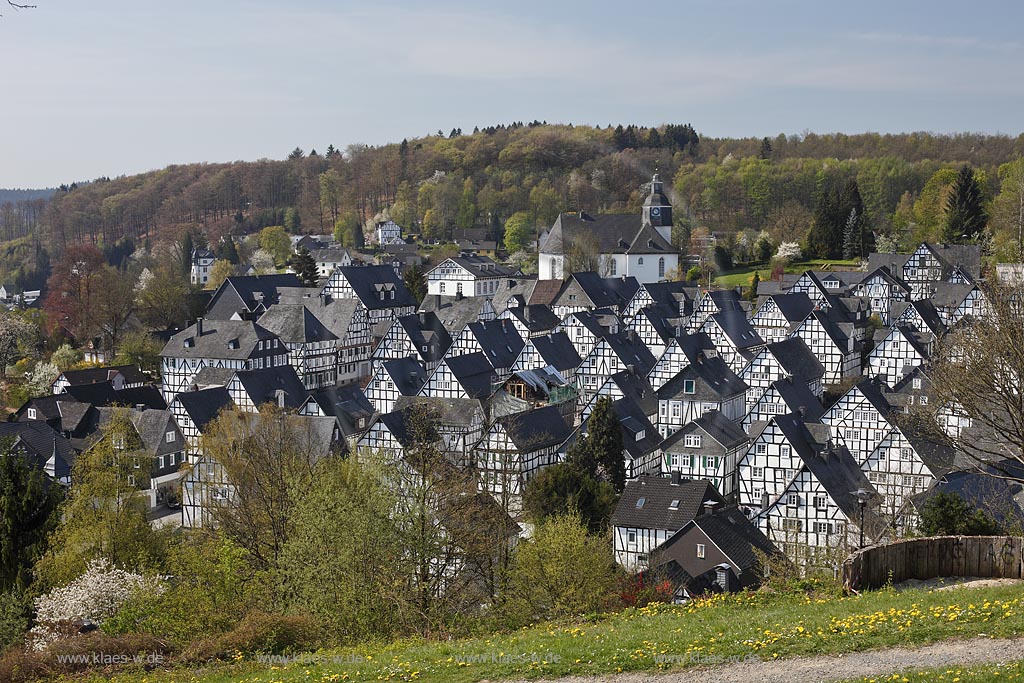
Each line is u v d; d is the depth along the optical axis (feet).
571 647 110.42
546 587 178.91
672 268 652.89
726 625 111.96
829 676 91.45
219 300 585.22
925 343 418.72
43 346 559.79
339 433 328.49
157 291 592.19
